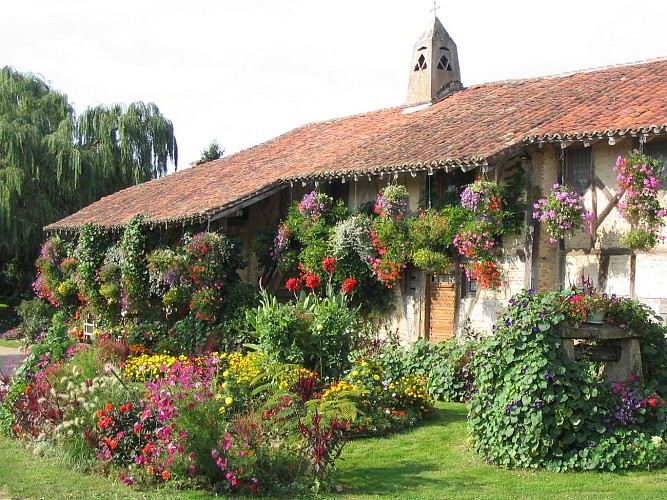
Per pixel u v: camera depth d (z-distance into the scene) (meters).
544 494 6.94
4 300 31.41
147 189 23.64
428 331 14.81
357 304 15.83
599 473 7.62
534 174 12.80
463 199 13.06
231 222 19.17
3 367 16.47
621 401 8.16
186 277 16.22
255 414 8.16
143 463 7.45
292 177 16.53
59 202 28.09
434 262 13.79
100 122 29.08
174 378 7.91
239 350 15.36
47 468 7.95
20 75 29.53
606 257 11.95
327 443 7.52
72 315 21.09
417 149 14.77
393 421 9.77
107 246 19.53
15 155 26.20
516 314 8.27
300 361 9.96
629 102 12.71
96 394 8.20
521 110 14.88
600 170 12.14
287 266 16.52
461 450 8.65
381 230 14.52
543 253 12.75
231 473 6.99
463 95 18.94
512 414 7.95
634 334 8.68
